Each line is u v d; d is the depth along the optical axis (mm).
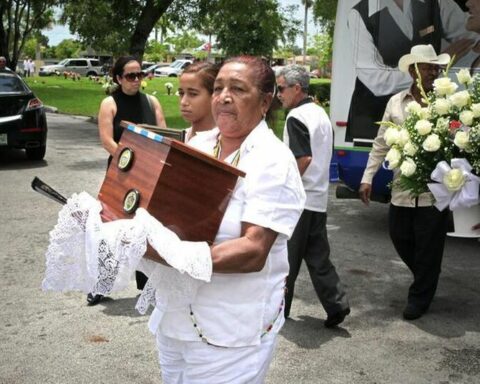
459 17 6254
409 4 6352
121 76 4273
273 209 1891
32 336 4027
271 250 2023
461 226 3506
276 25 16047
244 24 16719
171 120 17594
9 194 8125
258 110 2021
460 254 6199
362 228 7059
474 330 4293
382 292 5020
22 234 6301
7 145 10055
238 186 1920
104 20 19531
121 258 1743
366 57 6531
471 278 5441
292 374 3623
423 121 3631
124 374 3578
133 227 1738
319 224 4148
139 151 1943
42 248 5844
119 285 1771
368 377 3611
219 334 1974
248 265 1879
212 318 1971
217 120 2033
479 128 3385
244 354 1996
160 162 1829
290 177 1939
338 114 6688
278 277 2080
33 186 1964
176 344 2094
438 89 3703
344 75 6625
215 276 1955
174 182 1837
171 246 1757
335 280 4176
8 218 6914
